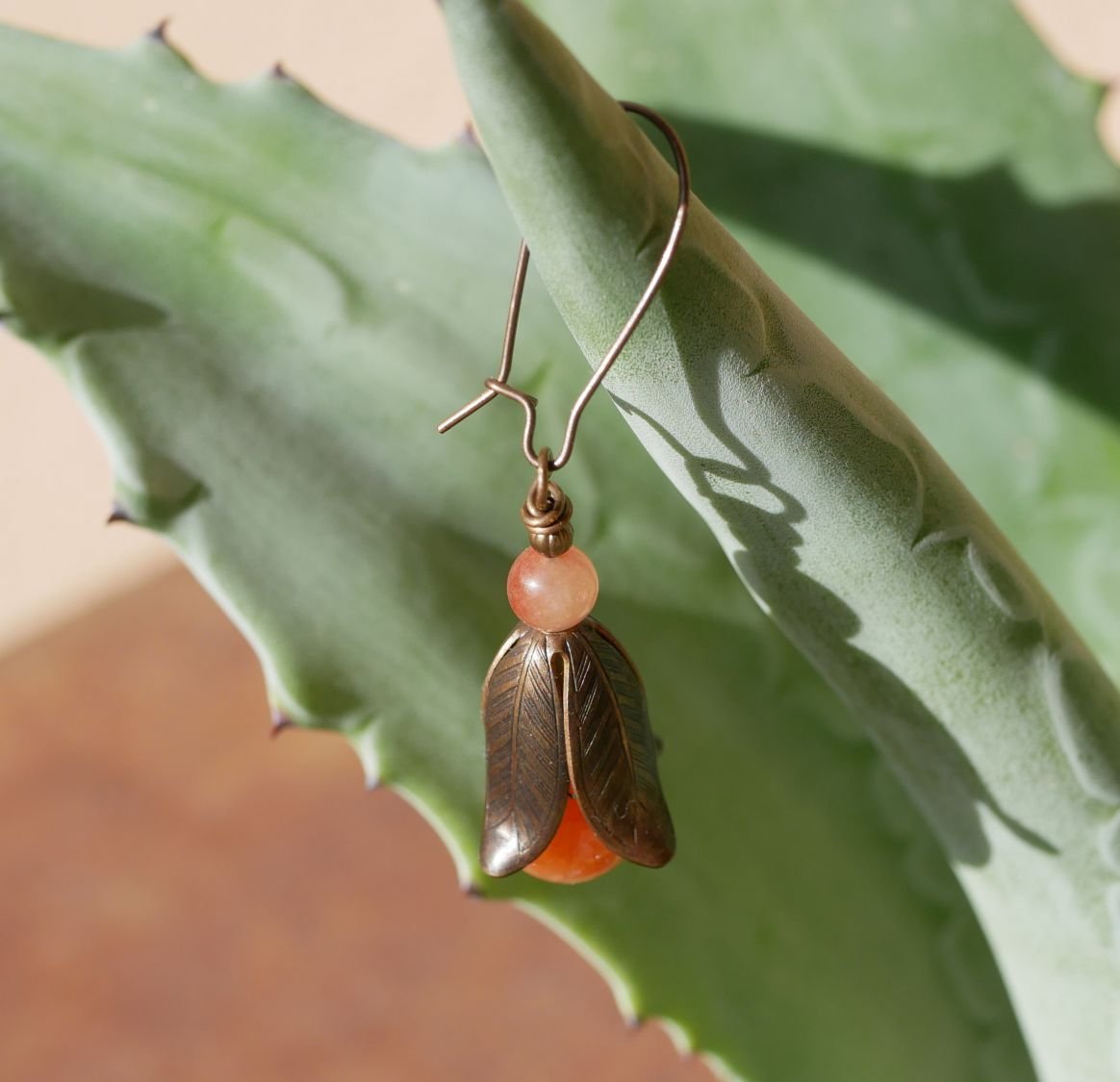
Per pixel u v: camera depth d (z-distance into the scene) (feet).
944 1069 1.04
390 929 1.54
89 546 2.08
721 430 0.87
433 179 0.98
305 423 0.97
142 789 1.67
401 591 0.98
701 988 1.03
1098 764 0.92
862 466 0.87
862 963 1.04
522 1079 1.42
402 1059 1.45
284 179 0.97
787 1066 1.03
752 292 0.86
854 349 1.07
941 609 0.90
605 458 1.01
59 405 2.13
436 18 2.09
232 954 1.54
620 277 0.85
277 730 0.99
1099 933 0.95
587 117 0.83
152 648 1.80
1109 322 1.05
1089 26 1.92
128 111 0.96
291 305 0.97
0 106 0.95
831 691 1.04
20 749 1.71
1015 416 1.06
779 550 0.90
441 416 0.98
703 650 1.03
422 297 0.98
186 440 0.96
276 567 0.97
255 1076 1.45
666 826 0.94
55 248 0.95
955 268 1.06
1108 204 1.05
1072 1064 0.99
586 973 1.50
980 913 0.98
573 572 0.92
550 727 0.93
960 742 0.93
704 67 1.06
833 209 1.06
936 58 1.05
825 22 1.05
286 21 2.10
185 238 0.96
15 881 1.60
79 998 1.50
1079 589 1.06
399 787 0.99
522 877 1.00
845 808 1.05
